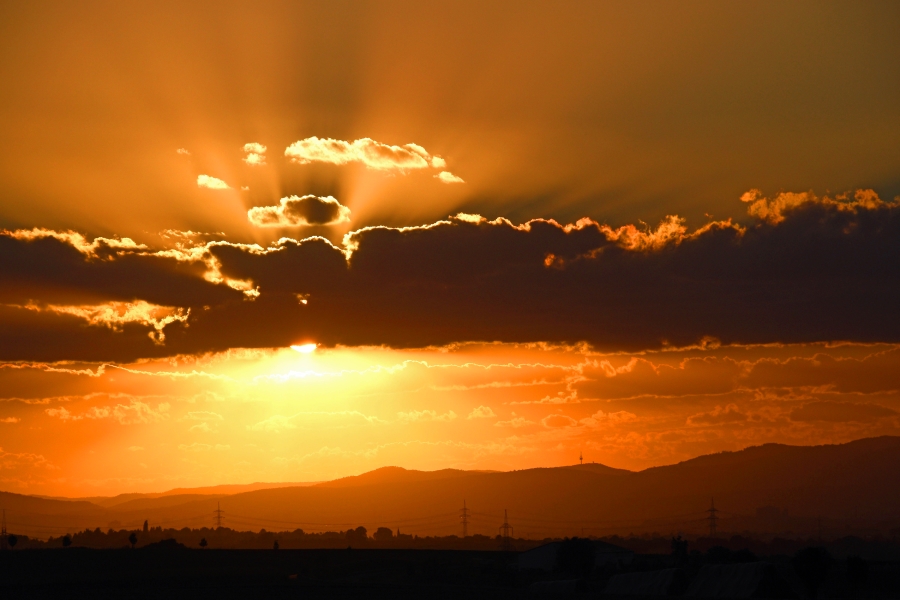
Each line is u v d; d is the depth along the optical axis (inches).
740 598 3841.0
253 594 4722.0
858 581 4803.2
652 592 4510.3
